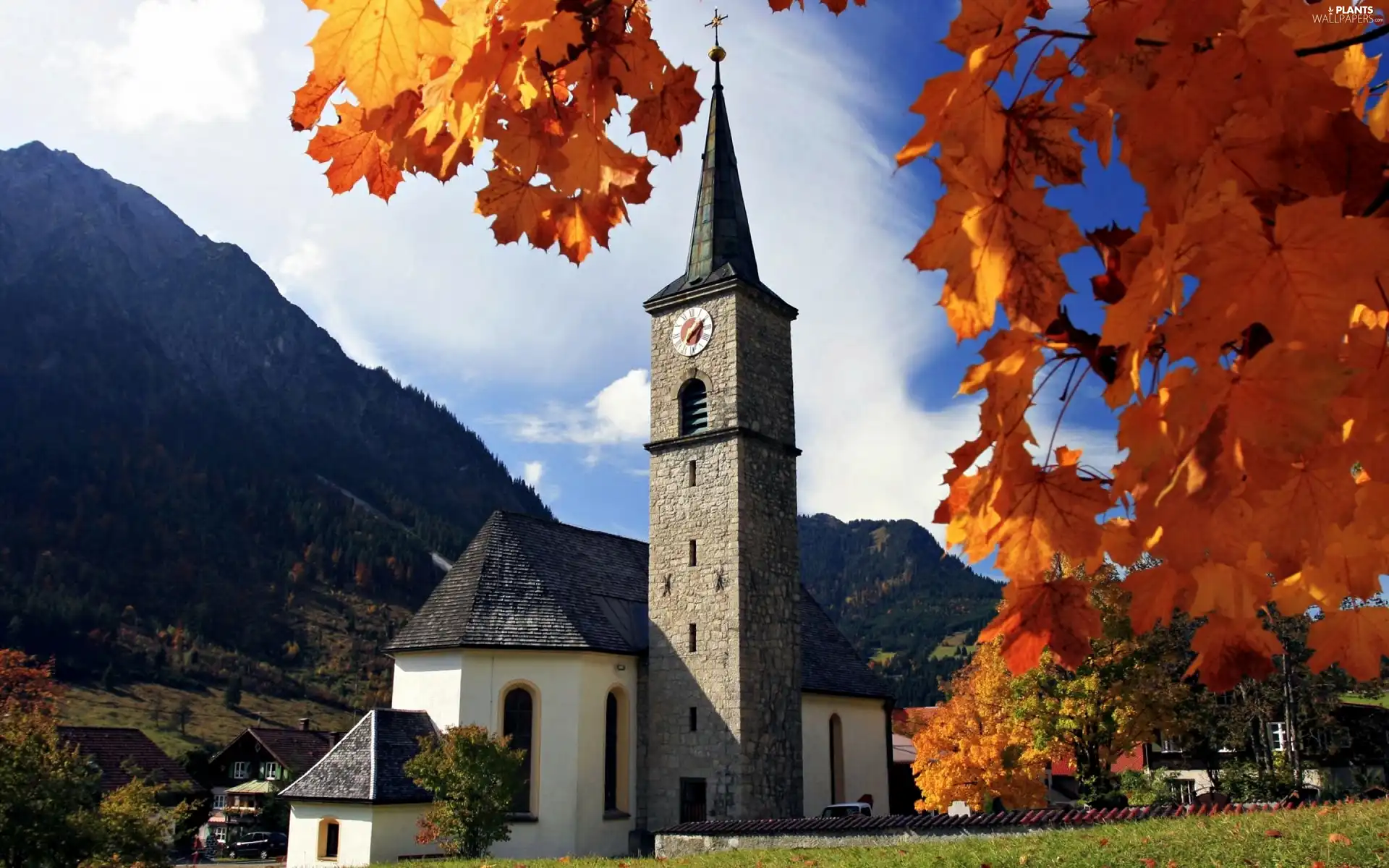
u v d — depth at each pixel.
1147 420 1.94
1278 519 2.00
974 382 2.38
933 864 15.53
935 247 2.33
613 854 30.30
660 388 33.28
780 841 22.86
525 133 3.19
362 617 171.12
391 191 3.57
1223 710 33.16
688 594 30.88
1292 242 1.76
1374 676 2.75
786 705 30.84
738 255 34.03
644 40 3.50
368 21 2.37
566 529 38.06
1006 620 2.75
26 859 20.38
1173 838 15.04
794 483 33.41
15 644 118.31
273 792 61.09
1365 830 13.99
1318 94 1.94
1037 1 2.36
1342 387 1.78
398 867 23.17
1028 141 2.28
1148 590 2.74
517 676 30.61
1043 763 32.88
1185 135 2.02
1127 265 2.18
